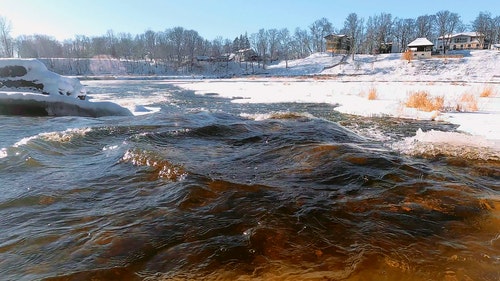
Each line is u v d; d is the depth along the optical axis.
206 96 25.28
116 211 3.70
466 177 4.85
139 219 3.49
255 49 109.00
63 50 96.31
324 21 105.44
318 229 3.27
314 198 4.01
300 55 107.31
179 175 4.71
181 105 18.62
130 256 2.83
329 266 2.69
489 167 5.29
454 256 2.82
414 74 58.38
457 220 3.49
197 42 106.06
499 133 8.48
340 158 5.51
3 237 3.17
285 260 2.78
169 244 3.01
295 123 9.06
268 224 3.34
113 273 2.60
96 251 2.91
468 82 35.09
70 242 3.06
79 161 5.68
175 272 2.62
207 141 7.14
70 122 9.63
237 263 2.74
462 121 10.76
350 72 66.62
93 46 104.56
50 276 2.56
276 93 25.22
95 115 12.56
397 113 12.93
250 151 6.25
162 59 95.44
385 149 6.43
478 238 3.14
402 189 4.29
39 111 11.80
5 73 13.27
